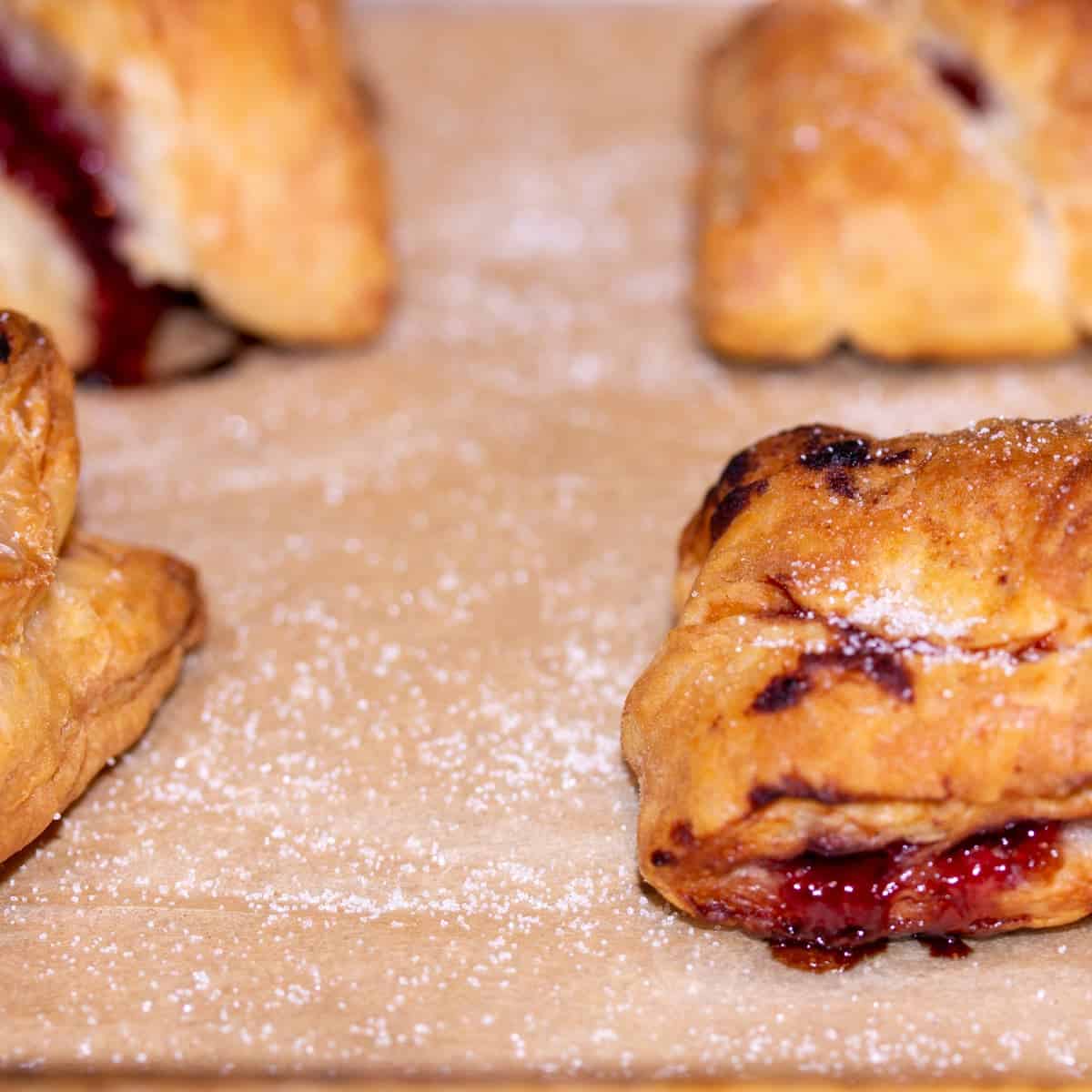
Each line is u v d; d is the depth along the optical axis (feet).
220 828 1.42
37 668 1.38
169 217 1.67
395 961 1.36
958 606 1.33
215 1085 1.31
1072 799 1.31
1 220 1.67
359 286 1.70
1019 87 1.69
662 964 1.36
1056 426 1.37
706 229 1.72
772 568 1.36
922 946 1.36
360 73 1.89
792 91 1.72
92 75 1.66
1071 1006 1.34
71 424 1.43
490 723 1.47
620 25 2.00
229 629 1.52
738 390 1.68
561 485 1.62
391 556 1.57
